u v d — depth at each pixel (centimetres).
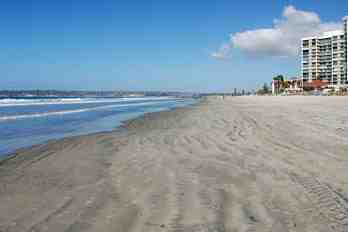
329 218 381
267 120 1565
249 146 885
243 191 496
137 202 452
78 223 382
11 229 370
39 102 5091
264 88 17438
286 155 755
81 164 723
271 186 518
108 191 510
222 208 421
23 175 630
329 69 13188
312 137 999
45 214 414
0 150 945
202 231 350
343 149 806
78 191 514
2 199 479
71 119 2044
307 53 13775
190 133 1189
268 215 395
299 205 427
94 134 1273
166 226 366
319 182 530
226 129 1266
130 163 716
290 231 348
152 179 575
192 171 629
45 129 1498
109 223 380
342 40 12612
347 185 511
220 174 603
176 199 461
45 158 807
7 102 4944
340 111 2070
